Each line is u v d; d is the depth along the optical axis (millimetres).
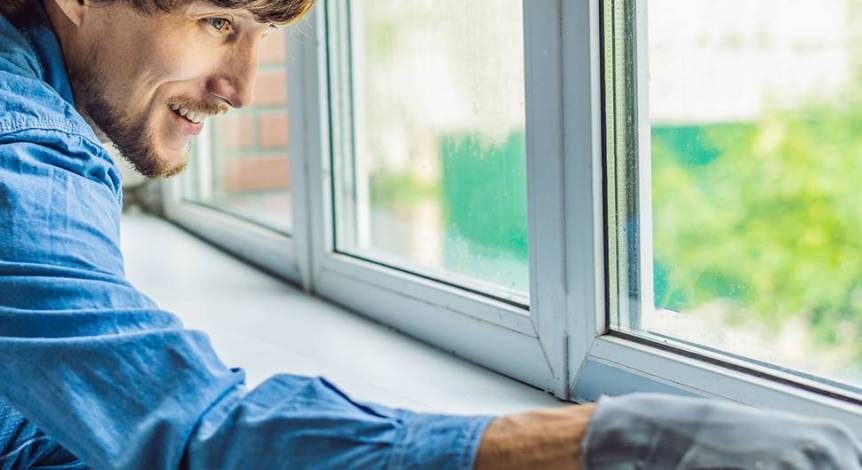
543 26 907
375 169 1384
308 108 1410
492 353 1049
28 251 600
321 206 1404
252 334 1216
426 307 1160
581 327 918
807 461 412
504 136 1076
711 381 796
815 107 831
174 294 1453
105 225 659
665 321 904
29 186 625
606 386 901
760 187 860
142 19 755
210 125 2023
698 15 880
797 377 757
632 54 884
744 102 865
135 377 560
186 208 2059
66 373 565
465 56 1146
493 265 1107
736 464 419
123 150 817
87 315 582
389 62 1334
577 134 889
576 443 460
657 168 899
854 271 815
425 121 1248
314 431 515
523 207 1047
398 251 1336
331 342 1178
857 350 802
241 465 521
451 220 1191
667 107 892
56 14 780
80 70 785
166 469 542
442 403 945
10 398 585
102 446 550
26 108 669
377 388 992
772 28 847
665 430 443
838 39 814
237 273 1619
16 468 765
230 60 790
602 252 898
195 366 563
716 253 879
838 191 824
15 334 580
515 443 475
